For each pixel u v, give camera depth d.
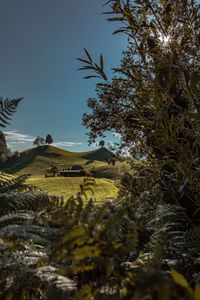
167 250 3.17
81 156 145.38
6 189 2.79
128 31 2.91
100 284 1.72
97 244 1.53
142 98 2.81
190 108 2.76
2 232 1.85
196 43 2.71
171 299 1.09
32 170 116.12
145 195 3.10
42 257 1.93
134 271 2.25
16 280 1.75
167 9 2.73
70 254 1.55
